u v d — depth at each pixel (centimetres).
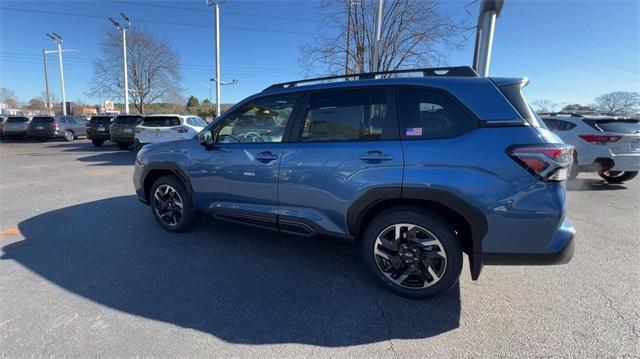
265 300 295
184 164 410
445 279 283
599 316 273
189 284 320
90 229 467
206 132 388
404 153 280
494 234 263
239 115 373
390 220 292
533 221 255
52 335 245
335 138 316
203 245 412
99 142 1853
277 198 343
